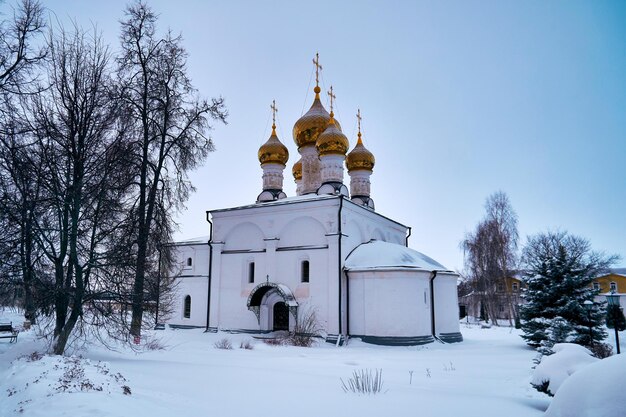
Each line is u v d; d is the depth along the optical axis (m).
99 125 15.87
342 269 26.41
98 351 16.77
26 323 23.88
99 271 14.91
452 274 28.97
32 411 7.31
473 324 47.91
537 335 23.47
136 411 7.57
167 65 23.02
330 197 27.12
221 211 31.02
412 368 15.90
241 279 29.75
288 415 8.23
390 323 24.91
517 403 9.75
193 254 32.59
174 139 22.98
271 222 29.11
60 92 15.51
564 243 47.81
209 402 9.04
